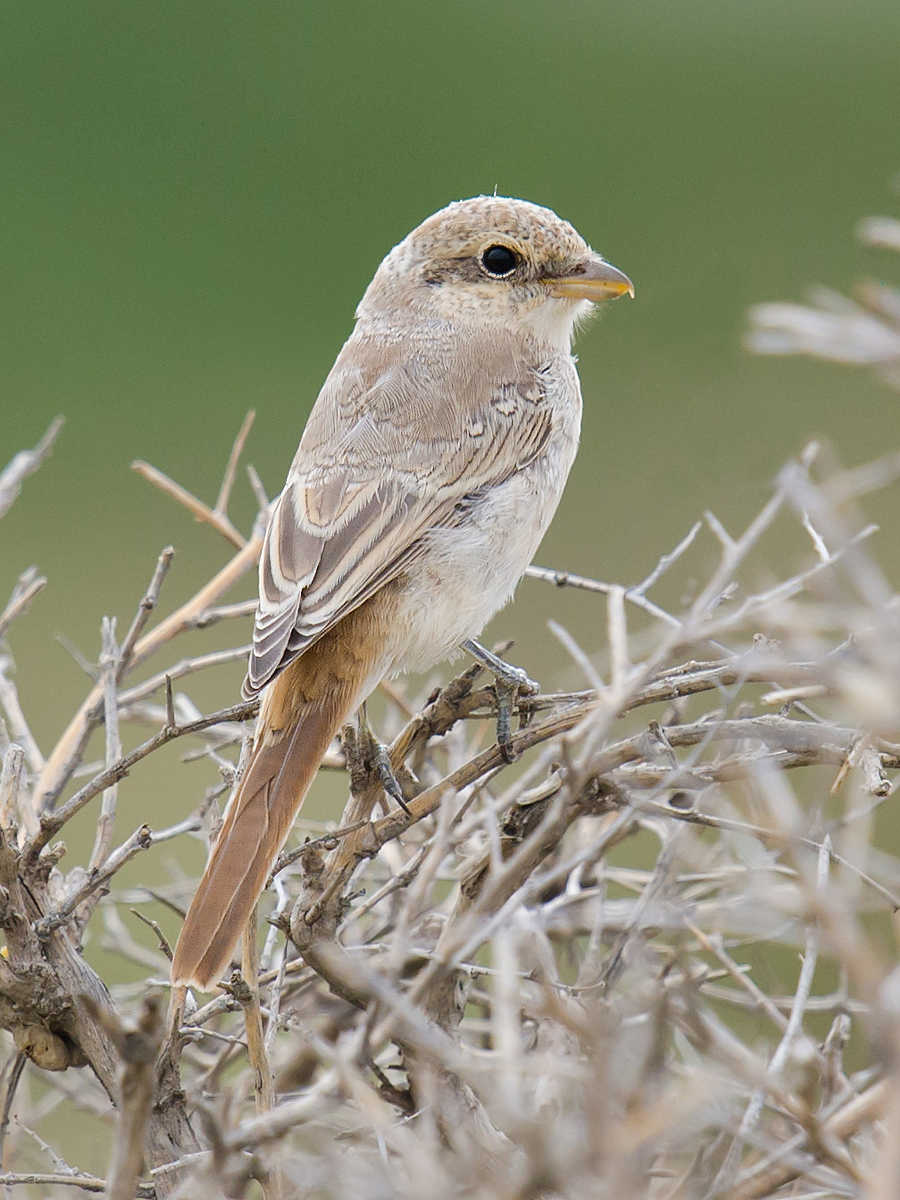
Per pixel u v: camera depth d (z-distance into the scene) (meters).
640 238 19.20
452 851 8.19
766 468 13.80
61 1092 8.36
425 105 21.55
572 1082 5.55
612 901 7.76
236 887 7.30
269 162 21.19
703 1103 4.79
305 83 21.94
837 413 14.26
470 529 9.30
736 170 20.11
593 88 21.44
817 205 19.47
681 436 14.82
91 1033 6.95
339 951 6.91
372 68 22.08
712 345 12.24
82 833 13.29
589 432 15.70
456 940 5.43
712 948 6.89
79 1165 8.34
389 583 9.00
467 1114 6.50
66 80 22.00
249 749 8.45
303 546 8.80
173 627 8.83
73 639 15.69
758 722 6.77
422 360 9.78
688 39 22.08
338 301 19.89
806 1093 5.03
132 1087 4.86
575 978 7.93
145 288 19.98
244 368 19.14
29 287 19.88
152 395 18.72
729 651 7.06
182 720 9.16
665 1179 6.28
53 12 22.11
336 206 20.84
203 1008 7.43
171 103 21.83
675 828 7.25
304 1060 7.81
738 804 7.12
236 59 22.22
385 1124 5.05
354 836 7.16
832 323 5.01
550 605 14.74
